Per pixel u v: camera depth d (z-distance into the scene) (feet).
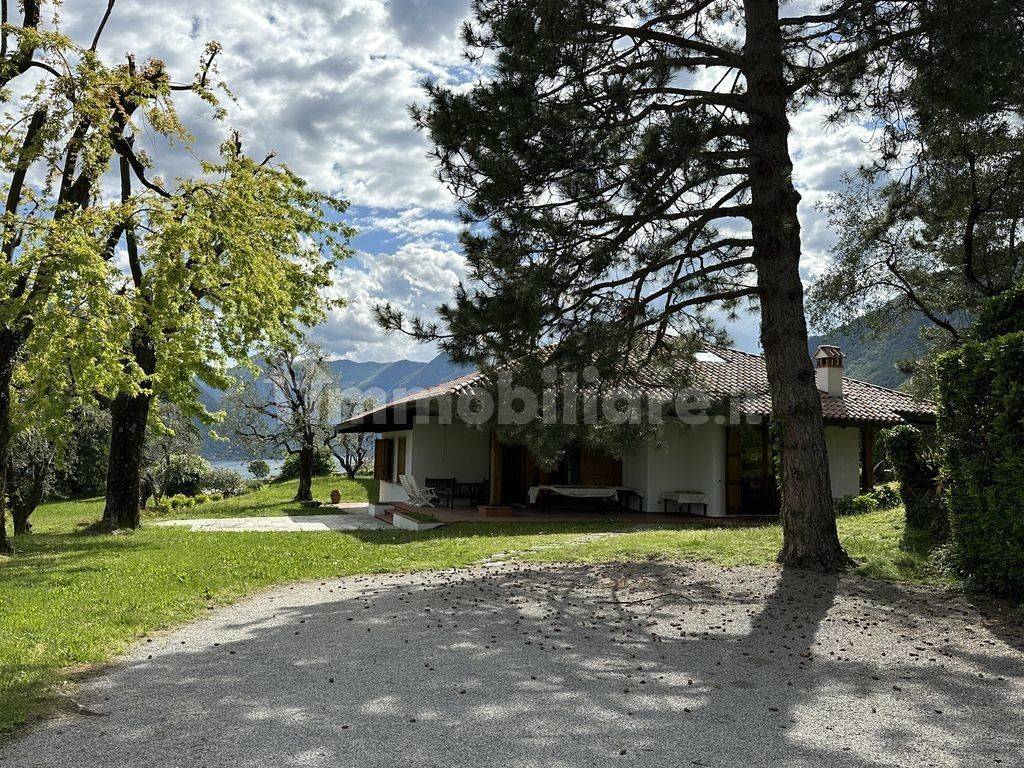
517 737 13.78
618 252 31.86
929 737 13.96
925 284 66.95
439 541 46.65
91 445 123.44
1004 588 25.31
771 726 14.46
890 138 36.32
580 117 28.73
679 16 34.78
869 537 36.01
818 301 71.61
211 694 16.30
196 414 61.98
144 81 49.11
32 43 42.83
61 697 16.03
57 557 40.83
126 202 46.24
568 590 28.73
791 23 33.19
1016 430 24.52
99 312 40.29
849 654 19.66
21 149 42.88
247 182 52.13
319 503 93.66
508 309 29.71
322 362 98.58
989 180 52.29
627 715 14.99
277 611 25.90
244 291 52.60
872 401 70.74
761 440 66.80
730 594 27.12
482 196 30.14
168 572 33.96
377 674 17.81
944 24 28.48
